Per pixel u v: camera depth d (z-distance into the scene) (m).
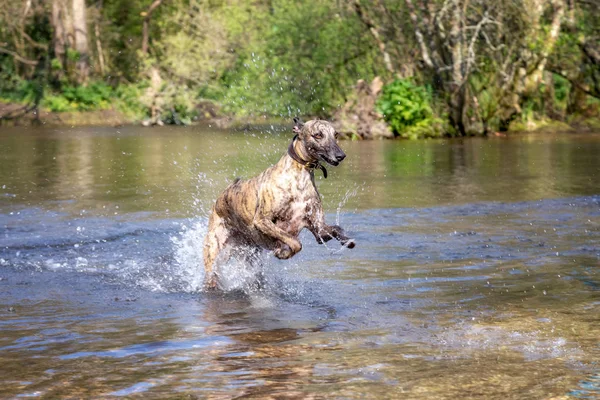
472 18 28.47
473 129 28.12
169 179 15.47
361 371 4.59
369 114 27.06
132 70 51.28
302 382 4.42
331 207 11.68
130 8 54.16
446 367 4.65
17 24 45.69
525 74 29.45
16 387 4.41
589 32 30.23
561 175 15.37
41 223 10.49
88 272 7.69
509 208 11.28
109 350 5.09
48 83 41.59
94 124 38.09
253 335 5.39
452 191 13.21
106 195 13.20
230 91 33.69
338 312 6.01
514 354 4.88
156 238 9.47
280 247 6.79
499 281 6.96
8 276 7.50
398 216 10.72
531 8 28.08
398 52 29.94
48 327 5.71
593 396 4.17
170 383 4.45
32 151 22.36
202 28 39.31
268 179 6.88
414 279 7.10
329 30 30.17
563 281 6.92
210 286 7.04
